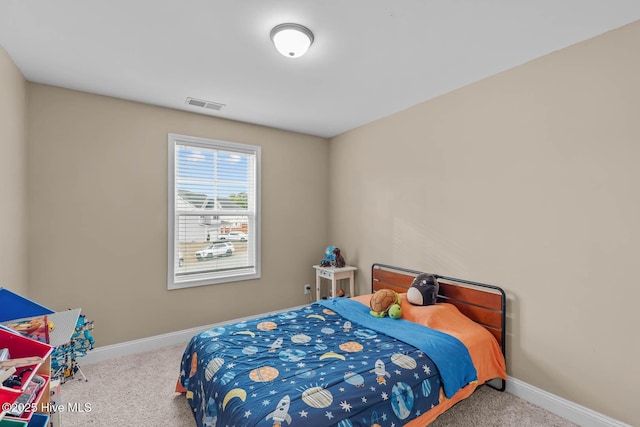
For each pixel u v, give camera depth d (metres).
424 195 2.87
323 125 3.58
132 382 2.34
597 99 1.83
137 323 2.87
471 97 2.48
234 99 2.81
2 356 1.05
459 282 2.55
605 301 1.80
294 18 1.67
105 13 1.62
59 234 2.53
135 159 2.85
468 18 1.67
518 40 1.88
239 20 1.69
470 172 2.49
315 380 1.55
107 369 2.53
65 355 2.31
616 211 1.76
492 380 2.32
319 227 4.04
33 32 1.79
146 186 2.90
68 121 2.56
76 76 2.35
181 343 3.07
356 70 2.27
